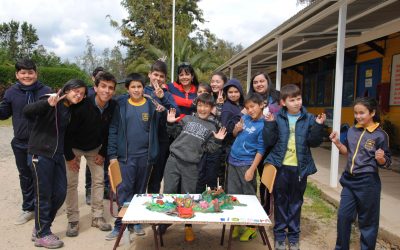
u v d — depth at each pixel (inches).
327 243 161.5
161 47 1299.2
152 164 165.6
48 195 152.3
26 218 181.2
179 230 175.9
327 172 274.1
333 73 465.1
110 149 161.9
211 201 138.3
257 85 171.6
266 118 146.0
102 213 177.9
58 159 153.5
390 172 263.1
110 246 155.9
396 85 340.2
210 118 165.8
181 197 142.6
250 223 122.8
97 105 162.2
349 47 389.1
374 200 132.5
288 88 147.5
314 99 528.4
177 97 185.9
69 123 157.6
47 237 153.5
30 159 150.3
